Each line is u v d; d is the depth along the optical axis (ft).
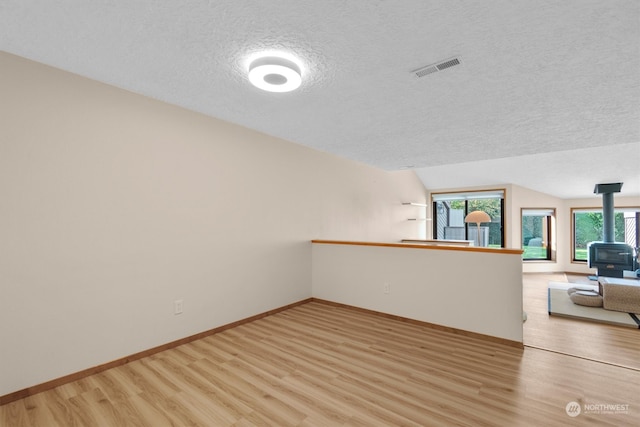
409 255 10.77
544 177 19.88
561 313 11.99
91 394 6.32
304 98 7.81
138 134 7.98
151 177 8.23
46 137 6.48
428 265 10.34
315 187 14.05
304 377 7.00
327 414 5.68
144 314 8.07
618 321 10.94
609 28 4.85
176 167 8.80
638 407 5.85
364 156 14.62
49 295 6.52
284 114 9.05
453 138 11.42
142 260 8.04
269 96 7.72
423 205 24.54
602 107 8.23
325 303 13.20
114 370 7.32
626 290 12.27
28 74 6.24
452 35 5.10
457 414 5.66
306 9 4.49
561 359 7.93
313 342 9.02
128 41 5.41
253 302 11.00
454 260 9.82
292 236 12.72
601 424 5.36
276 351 8.40
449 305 9.88
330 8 4.46
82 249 6.99
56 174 6.61
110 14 4.66
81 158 6.98
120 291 7.61
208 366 7.54
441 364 7.63
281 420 5.52
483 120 9.37
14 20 4.82
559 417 5.55
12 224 6.06
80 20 4.81
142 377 7.01
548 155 17.17
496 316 9.05
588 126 9.81
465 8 4.42
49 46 5.60
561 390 6.45
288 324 10.60
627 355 8.17
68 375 6.76
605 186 19.15
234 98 7.89
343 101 7.99
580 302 13.26
